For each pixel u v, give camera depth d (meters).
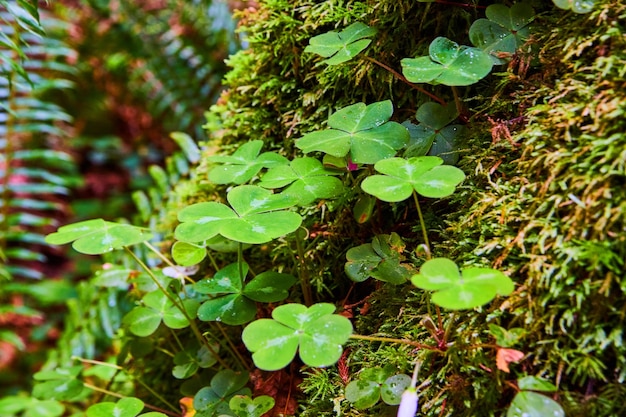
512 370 0.70
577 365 0.68
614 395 0.68
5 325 1.69
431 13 0.80
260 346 0.70
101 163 2.62
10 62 0.94
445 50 0.76
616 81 0.70
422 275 0.68
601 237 0.68
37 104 1.45
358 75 0.82
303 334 0.71
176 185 1.13
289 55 0.87
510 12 0.77
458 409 0.72
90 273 2.04
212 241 0.83
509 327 0.71
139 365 0.93
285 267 0.85
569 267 0.69
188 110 2.01
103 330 1.11
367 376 0.74
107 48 2.17
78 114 2.42
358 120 0.78
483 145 0.77
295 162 0.80
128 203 2.39
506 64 0.78
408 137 0.76
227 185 0.91
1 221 1.40
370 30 0.80
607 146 0.69
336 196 0.79
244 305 0.78
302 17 0.86
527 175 0.73
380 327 0.77
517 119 0.75
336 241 0.83
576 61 0.73
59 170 2.20
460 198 0.76
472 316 0.72
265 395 0.80
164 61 2.02
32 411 0.98
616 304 0.68
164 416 0.77
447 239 0.77
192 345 0.86
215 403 0.79
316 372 0.77
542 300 0.70
